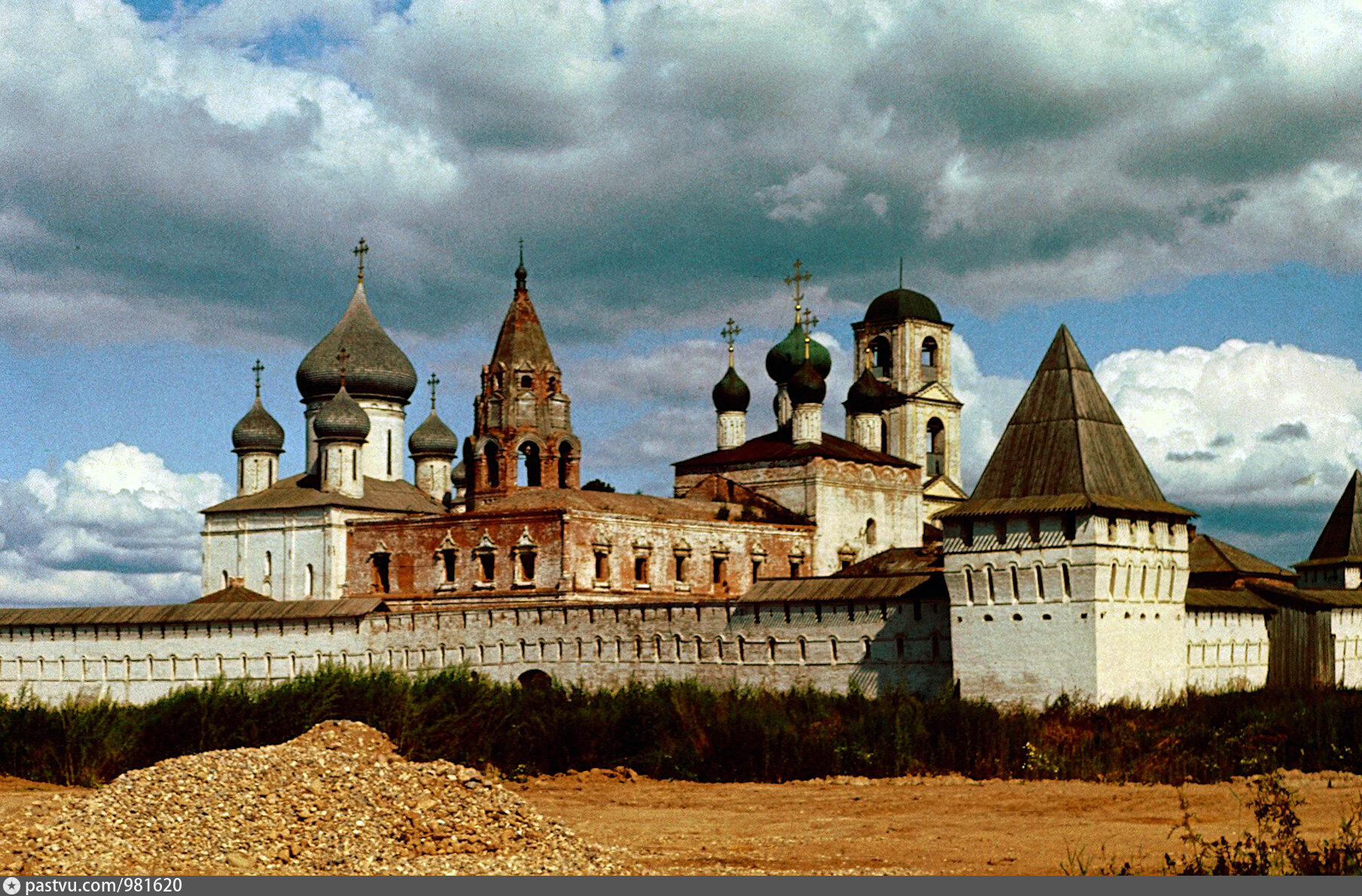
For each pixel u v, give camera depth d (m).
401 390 141.62
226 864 44.22
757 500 130.62
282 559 129.50
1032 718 76.31
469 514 118.56
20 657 117.44
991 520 83.69
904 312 163.12
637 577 118.50
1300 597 102.62
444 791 51.09
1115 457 84.62
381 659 109.69
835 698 83.56
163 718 73.56
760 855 49.97
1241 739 72.56
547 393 121.00
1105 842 52.19
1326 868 44.09
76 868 43.06
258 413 140.50
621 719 77.75
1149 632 84.44
